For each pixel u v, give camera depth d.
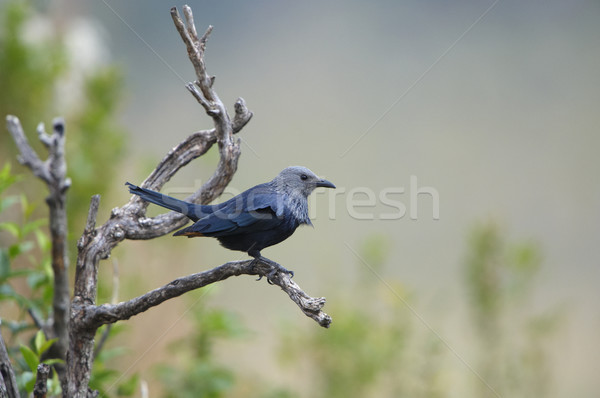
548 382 12.38
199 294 10.46
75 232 12.49
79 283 6.77
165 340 12.42
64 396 6.59
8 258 8.00
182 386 9.91
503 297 12.59
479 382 12.36
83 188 12.93
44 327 7.87
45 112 13.65
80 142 13.33
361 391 12.02
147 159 14.22
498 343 12.48
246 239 9.10
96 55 14.66
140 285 12.59
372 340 12.20
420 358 12.09
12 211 12.23
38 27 14.09
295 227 9.72
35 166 5.52
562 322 13.22
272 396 11.29
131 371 11.60
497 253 12.77
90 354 6.70
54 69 13.49
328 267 13.88
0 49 13.16
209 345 10.34
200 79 7.72
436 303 13.46
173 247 13.77
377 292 12.87
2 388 6.07
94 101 14.00
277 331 13.04
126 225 7.32
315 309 6.28
